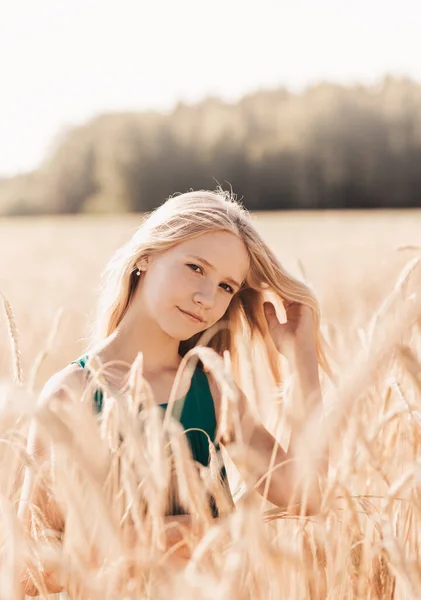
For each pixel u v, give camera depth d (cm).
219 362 108
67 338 543
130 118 7412
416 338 172
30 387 150
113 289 213
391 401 163
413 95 6812
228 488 187
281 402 192
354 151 6819
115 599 115
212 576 117
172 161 7225
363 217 4259
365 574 141
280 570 131
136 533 132
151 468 115
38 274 1218
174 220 203
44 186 7525
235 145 7156
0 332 318
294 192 6969
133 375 123
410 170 6750
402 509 158
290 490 176
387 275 705
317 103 6994
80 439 119
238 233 207
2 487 161
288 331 226
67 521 117
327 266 1182
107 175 7319
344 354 235
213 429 200
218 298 206
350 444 126
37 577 130
